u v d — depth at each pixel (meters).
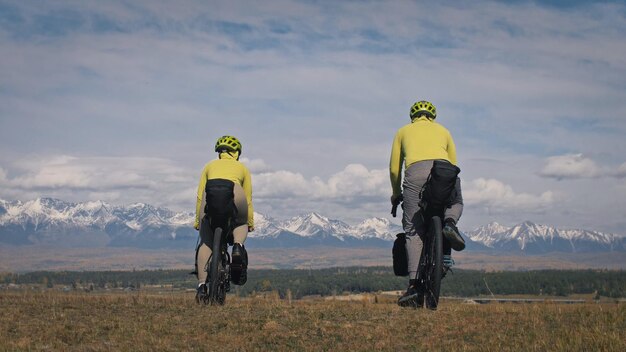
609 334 7.36
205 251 11.72
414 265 10.66
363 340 7.77
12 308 9.78
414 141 10.93
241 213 11.65
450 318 9.35
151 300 11.60
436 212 10.50
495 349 7.02
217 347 7.25
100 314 9.38
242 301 11.88
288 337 7.89
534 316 9.45
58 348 6.98
